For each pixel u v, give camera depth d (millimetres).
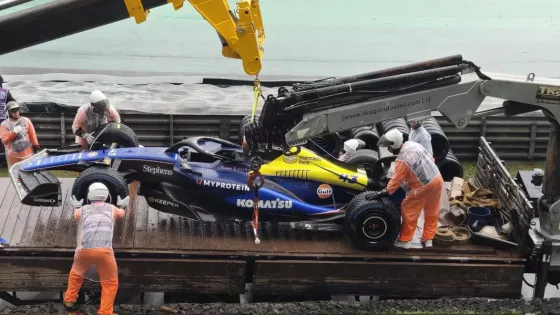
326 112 10953
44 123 16047
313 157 12039
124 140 12969
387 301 11398
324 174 11945
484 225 12305
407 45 21047
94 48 20641
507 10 24219
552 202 11570
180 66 19625
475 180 14125
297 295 11852
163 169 11781
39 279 10992
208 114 16359
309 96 10906
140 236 11508
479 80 11117
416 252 11609
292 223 12047
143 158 11820
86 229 10219
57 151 12664
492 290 11539
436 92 11070
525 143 16922
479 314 10953
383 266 11312
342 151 14305
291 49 20516
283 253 11289
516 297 11578
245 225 12102
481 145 13820
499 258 11508
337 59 19953
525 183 13180
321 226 11977
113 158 11836
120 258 11008
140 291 11195
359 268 11289
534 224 12055
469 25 22656
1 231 11430
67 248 11086
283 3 24375
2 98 15234
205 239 11578
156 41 21281
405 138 15562
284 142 11227
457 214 12375
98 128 13141
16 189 11680
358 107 10992
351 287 11398
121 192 11445
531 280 13195
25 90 17203
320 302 11289
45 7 10195
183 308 11000
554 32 22219
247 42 10500
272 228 12070
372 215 11297
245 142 11836
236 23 10578
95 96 13156
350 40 21312
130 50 20578
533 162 17078
